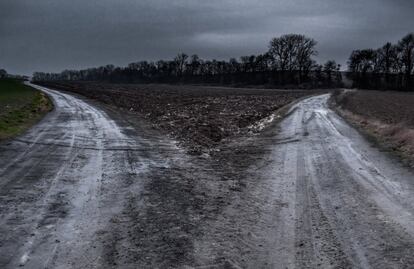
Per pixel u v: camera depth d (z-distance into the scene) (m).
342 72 118.56
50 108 30.61
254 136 18.58
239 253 5.55
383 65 107.81
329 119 27.77
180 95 55.53
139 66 162.25
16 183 8.66
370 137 18.39
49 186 8.55
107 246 5.62
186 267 5.06
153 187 8.79
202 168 11.10
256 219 6.98
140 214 6.98
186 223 6.62
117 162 11.34
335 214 7.35
